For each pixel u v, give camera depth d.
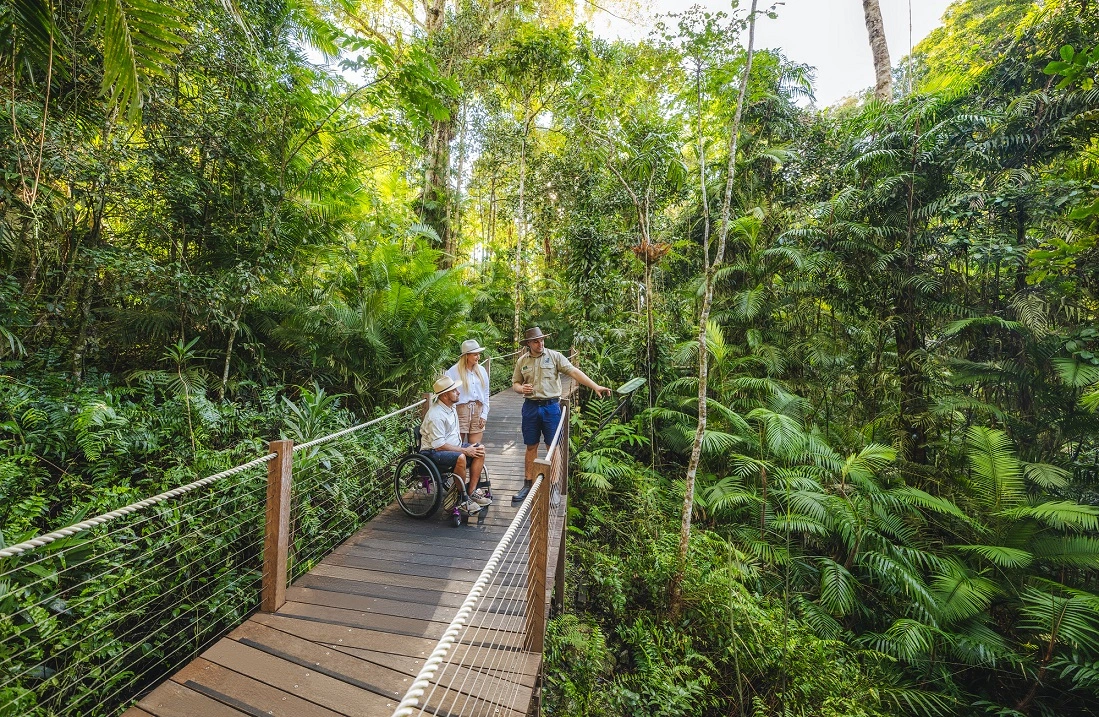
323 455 3.84
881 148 7.05
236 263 4.82
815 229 7.38
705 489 6.47
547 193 11.27
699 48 5.46
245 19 4.66
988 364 6.29
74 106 3.48
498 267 13.73
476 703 2.12
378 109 5.99
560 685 3.52
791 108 8.73
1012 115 6.22
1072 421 5.82
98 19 1.84
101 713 2.44
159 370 4.37
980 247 6.02
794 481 5.72
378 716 1.98
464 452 3.70
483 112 13.52
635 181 8.41
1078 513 4.66
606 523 5.76
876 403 7.40
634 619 4.71
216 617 3.03
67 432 3.20
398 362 6.48
